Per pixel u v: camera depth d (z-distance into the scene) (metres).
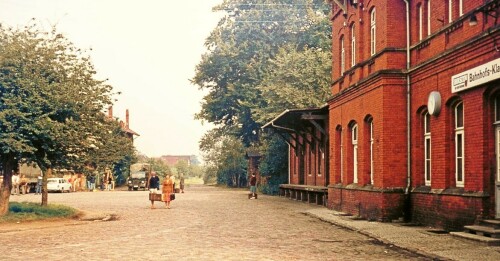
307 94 45.38
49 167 23.31
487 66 15.14
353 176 26.19
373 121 22.36
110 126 25.88
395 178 21.19
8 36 22.12
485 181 15.89
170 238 16.70
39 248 14.41
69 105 22.28
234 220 23.19
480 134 16.00
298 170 44.78
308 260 12.51
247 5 56.97
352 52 26.45
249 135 62.09
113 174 78.12
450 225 17.66
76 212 25.88
